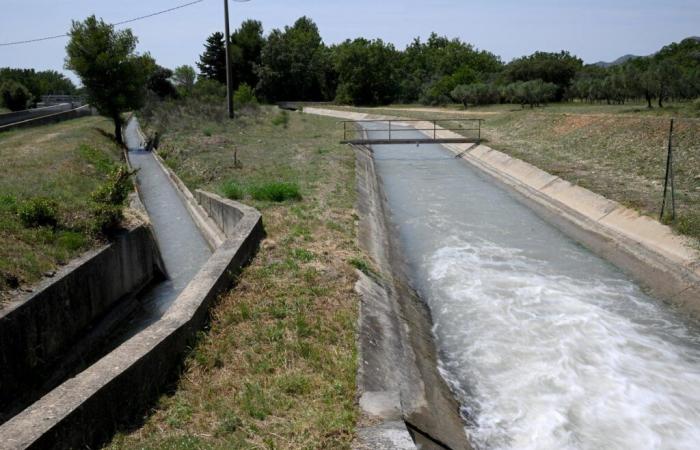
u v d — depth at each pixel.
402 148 44.34
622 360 11.60
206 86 65.81
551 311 13.80
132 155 35.53
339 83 92.00
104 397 6.80
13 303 10.28
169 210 23.03
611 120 33.38
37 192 16.95
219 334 9.50
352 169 28.09
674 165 24.59
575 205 22.39
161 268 16.75
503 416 9.73
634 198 20.64
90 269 12.73
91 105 37.78
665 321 13.38
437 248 18.77
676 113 33.28
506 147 35.59
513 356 11.73
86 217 14.71
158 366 7.93
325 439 6.81
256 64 87.44
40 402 6.43
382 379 8.93
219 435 6.88
